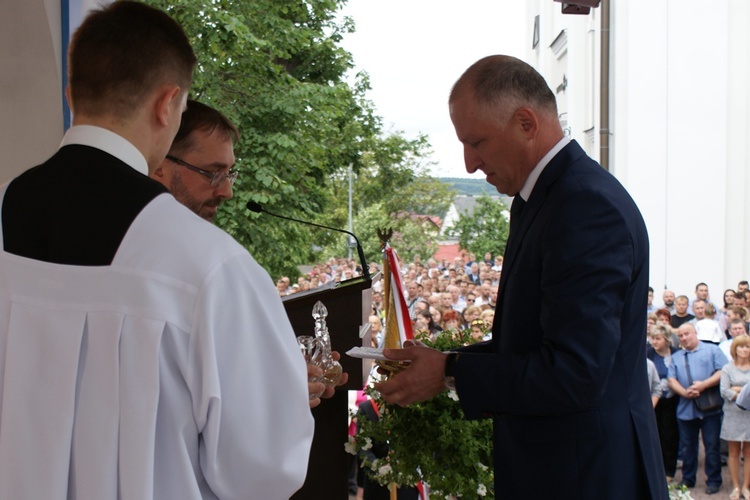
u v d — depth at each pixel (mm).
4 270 1422
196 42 9789
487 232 33000
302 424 1456
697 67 12977
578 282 1969
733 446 7445
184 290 1371
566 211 2029
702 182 12961
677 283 12984
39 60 4234
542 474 2102
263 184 10391
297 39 11328
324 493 2594
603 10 13180
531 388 1983
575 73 17234
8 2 4109
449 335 2906
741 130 12945
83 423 1362
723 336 8523
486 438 2578
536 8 24484
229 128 2564
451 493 2527
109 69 1461
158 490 1375
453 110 2223
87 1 4316
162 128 1519
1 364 1414
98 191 1423
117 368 1354
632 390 2117
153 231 1396
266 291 1447
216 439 1377
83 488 1357
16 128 4273
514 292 2152
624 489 2070
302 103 10852
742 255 12914
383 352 2217
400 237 30938
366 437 2598
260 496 1436
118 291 1370
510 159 2180
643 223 2135
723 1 12898
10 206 1460
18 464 1369
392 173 31172
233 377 1390
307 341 2051
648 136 13086
